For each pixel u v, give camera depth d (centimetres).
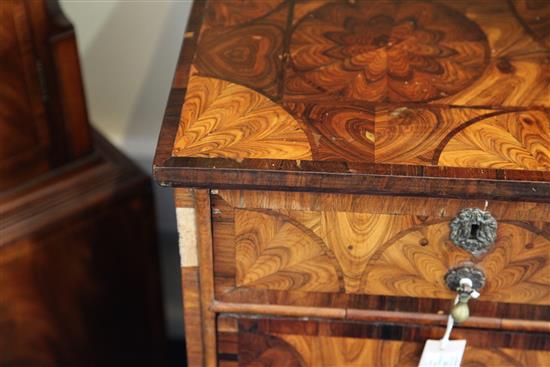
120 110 145
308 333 96
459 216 84
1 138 111
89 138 120
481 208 84
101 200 118
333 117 88
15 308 119
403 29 99
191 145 84
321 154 83
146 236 126
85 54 138
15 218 114
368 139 85
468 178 80
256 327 96
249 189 84
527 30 98
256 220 87
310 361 99
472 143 84
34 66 109
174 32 135
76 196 117
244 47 97
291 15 101
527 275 89
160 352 143
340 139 85
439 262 89
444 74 93
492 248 87
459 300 89
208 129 86
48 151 117
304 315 94
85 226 119
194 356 100
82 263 122
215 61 95
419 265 89
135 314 134
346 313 93
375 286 91
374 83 92
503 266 88
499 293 91
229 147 84
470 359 97
